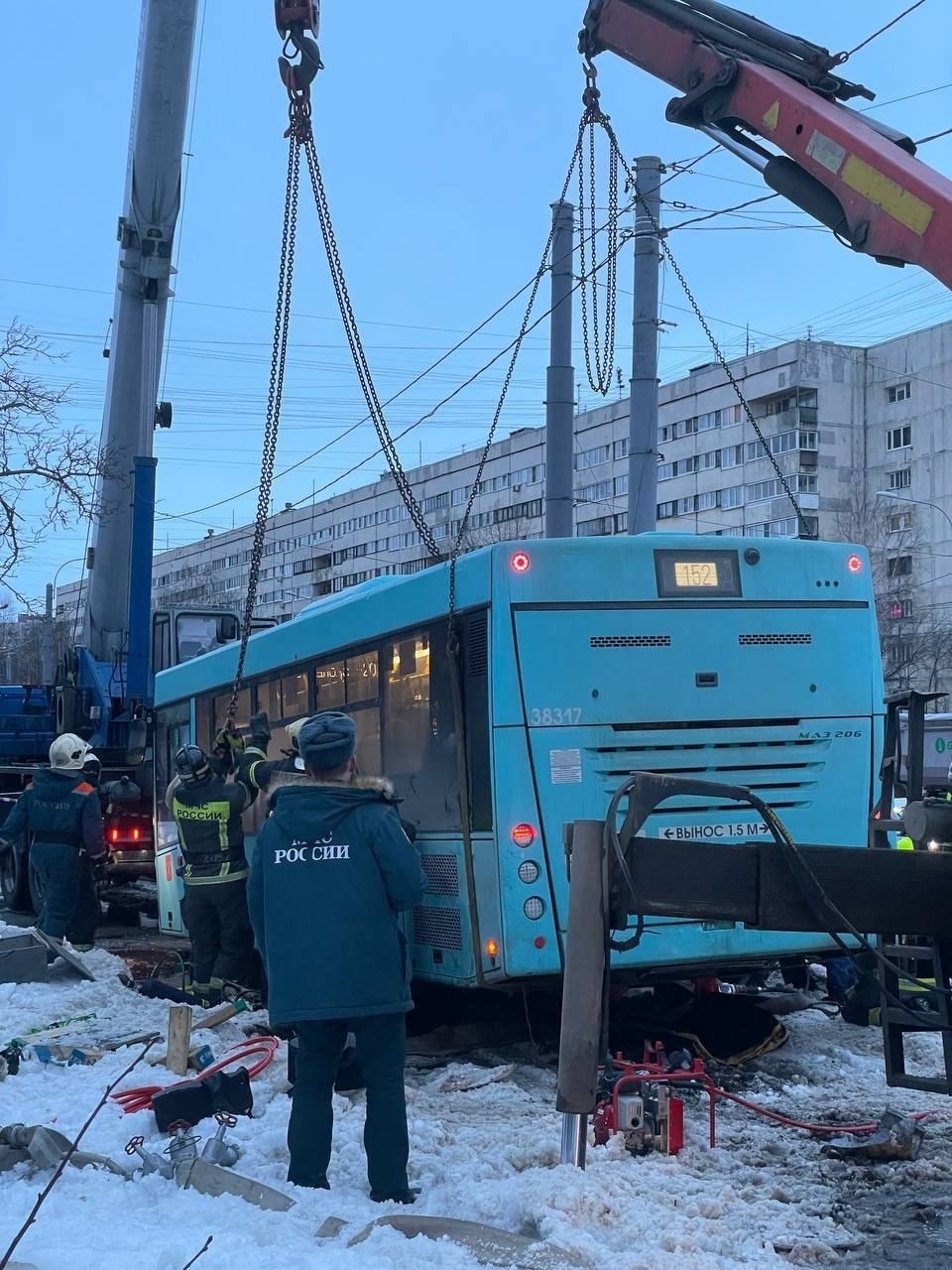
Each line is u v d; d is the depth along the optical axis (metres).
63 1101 6.28
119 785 15.62
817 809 8.02
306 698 9.98
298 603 94.75
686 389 66.88
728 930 7.59
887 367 60.91
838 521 60.56
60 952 10.24
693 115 7.89
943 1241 4.78
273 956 5.04
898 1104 6.77
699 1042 7.99
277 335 7.84
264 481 7.98
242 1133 5.68
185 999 9.49
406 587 8.44
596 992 5.05
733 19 7.77
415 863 5.04
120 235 17.00
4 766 18.58
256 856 5.16
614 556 7.77
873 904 5.14
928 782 28.67
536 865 7.41
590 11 8.56
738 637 7.97
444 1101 6.97
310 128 7.66
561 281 14.48
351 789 5.11
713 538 8.05
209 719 12.05
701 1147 5.82
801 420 60.34
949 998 5.26
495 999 8.48
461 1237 4.43
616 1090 5.69
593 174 9.70
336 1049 5.11
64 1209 4.74
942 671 50.78
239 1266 4.07
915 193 6.56
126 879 16.53
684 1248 4.46
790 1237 4.69
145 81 16.23
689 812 7.74
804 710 8.06
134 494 16.30
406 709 8.44
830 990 9.48
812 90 7.51
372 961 4.97
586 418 68.56
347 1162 5.43
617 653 7.70
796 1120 6.46
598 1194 4.74
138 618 16.11
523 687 7.52
